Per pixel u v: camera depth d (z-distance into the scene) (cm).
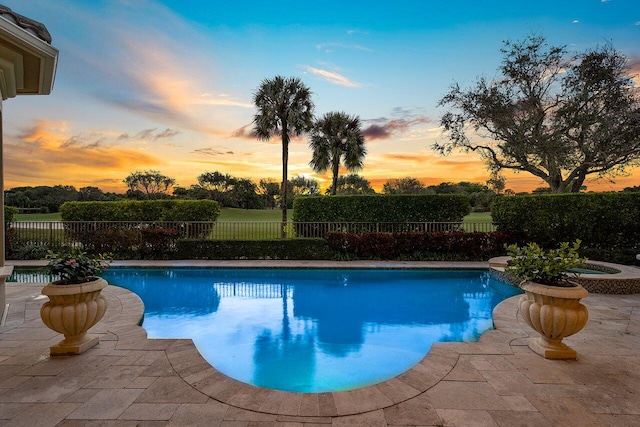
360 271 937
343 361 396
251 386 276
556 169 1439
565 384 279
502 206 1146
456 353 348
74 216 1316
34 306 523
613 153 1304
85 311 331
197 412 235
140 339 382
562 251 345
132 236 1056
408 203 1240
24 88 473
